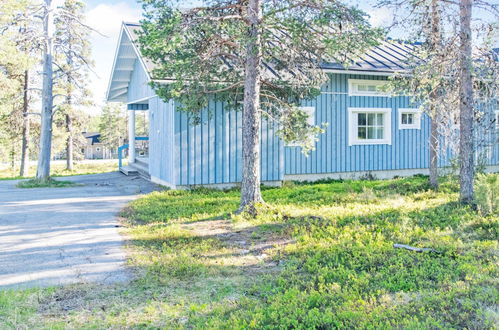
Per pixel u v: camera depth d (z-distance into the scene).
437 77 10.49
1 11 19.92
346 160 16.66
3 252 6.80
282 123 10.69
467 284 4.91
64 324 4.21
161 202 11.39
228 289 5.21
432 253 6.24
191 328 4.18
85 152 72.31
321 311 4.41
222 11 9.79
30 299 4.82
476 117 11.30
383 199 11.13
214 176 14.05
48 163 17.36
